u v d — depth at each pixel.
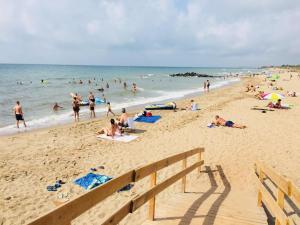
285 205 6.38
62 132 14.90
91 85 47.28
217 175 8.66
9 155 11.02
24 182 8.36
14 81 54.19
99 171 9.32
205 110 21.62
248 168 9.24
